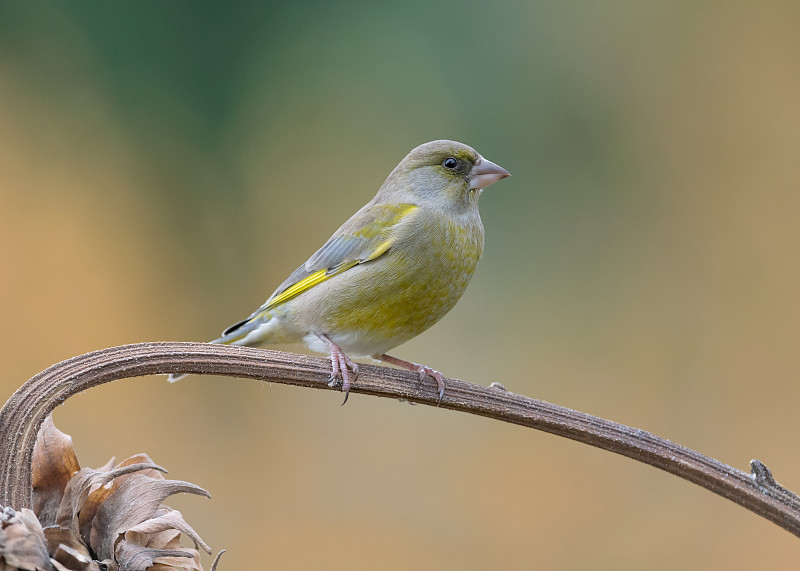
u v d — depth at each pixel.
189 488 3.84
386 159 15.50
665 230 14.49
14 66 14.80
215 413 13.26
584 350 14.30
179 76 15.75
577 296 14.62
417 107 15.48
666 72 14.59
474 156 7.92
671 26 14.55
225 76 15.98
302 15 16.08
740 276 14.03
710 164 14.43
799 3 14.14
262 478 12.96
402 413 13.38
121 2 15.42
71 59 15.16
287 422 13.37
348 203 15.48
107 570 3.64
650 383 13.90
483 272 14.84
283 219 15.59
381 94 15.66
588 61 14.79
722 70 14.44
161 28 15.66
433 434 13.19
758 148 14.25
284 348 12.52
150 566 3.68
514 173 15.02
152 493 3.79
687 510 11.84
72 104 15.09
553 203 14.88
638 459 4.96
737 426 13.26
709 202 14.36
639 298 14.36
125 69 15.48
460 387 5.25
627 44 14.67
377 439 13.21
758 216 14.11
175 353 4.36
